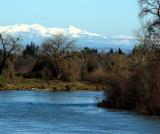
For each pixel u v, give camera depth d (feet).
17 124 237.86
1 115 278.05
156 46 333.62
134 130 220.43
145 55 329.31
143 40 342.85
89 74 651.25
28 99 414.21
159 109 278.67
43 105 353.92
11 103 367.25
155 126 232.73
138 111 296.10
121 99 317.63
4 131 213.46
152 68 299.38
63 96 465.88
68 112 299.38
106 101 336.49
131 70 327.88
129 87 312.50
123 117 268.41
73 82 652.48
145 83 293.02
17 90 563.48
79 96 467.52
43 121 251.39
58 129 221.87
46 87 597.11
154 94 282.36
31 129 220.84
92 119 260.42
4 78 629.92
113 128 226.38
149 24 338.75
